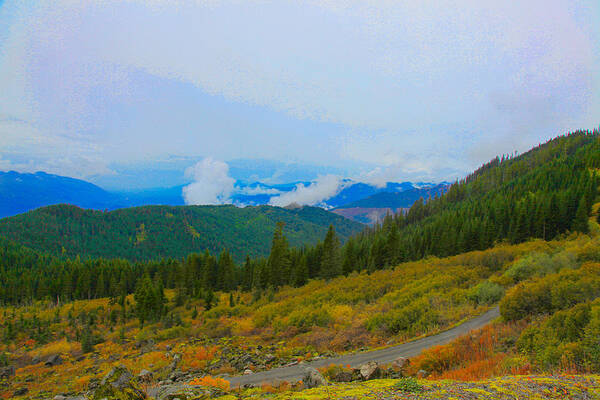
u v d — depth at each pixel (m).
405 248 77.88
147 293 55.69
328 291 38.22
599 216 59.69
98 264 134.00
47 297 97.50
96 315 63.59
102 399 7.51
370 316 24.48
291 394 7.05
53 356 32.47
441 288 27.25
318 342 21.16
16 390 20.83
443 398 5.89
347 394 6.35
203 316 45.78
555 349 9.55
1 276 128.12
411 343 17.83
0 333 51.59
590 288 14.27
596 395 6.05
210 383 11.17
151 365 20.45
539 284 16.39
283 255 69.75
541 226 63.41
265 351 20.89
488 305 21.97
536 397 5.96
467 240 68.31
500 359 10.88
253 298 55.78
